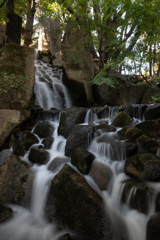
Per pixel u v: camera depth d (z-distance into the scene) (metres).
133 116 4.79
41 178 3.13
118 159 3.21
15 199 3.18
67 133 4.36
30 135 4.36
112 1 6.12
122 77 7.70
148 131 3.62
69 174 2.74
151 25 6.28
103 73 6.64
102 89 7.41
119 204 2.59
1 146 4.26
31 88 5.88
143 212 2.36
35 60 10.88
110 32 6.96
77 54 7.24
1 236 2.55
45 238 2.49
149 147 3.06
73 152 3.29
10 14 7.00
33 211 2.96
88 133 3.65
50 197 2.82
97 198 2.50
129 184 2.52
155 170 2.54
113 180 2.80
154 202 2.28
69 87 7.62
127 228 2.30
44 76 8.62
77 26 7.45
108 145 3.33
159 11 6.00
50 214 2.75
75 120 4.51
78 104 7.88
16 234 2.58
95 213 2.38
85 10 7.22
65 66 7.25
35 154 3.67
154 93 6.67
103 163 2.99
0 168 3.60
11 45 5.82
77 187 2.59
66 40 7.39
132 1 6.11
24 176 3.27
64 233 2.54
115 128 3.98
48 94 7.69
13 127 4.48
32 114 5.59
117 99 7.30
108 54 7.46
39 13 18.45
